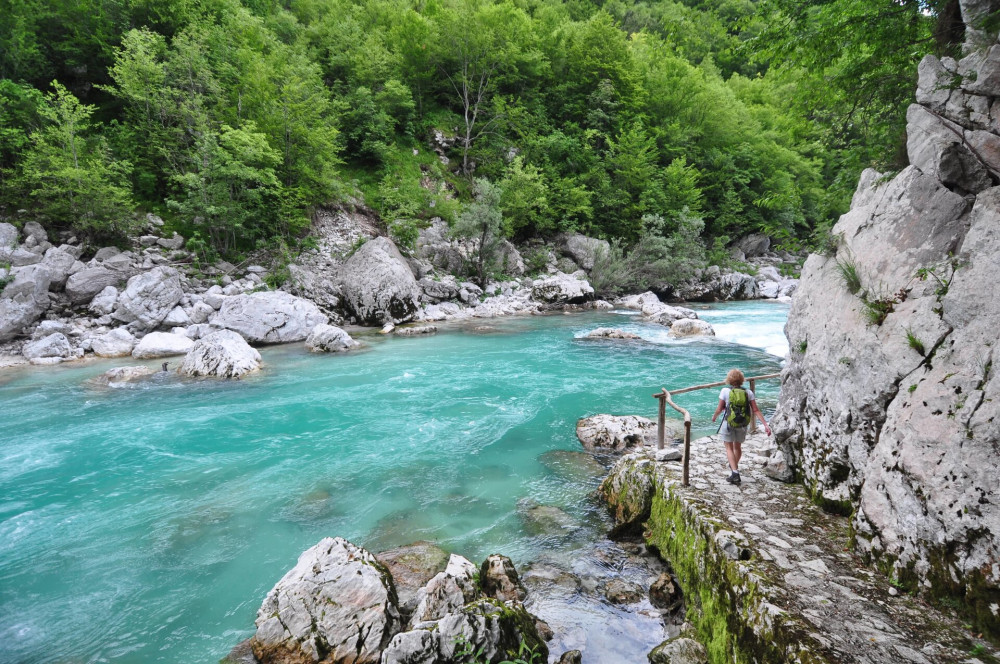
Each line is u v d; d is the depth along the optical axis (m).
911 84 6.92
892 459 4.03
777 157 40.81
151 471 8.52
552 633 4.61
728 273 35.75
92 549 6.26
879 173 5.90
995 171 4.24
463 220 29.23
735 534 4.54
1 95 20.53
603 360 16.25
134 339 17.86
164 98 23.59
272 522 6.89
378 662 4.17
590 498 7.40
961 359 3.75
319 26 37.81
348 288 24.20
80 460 8.97
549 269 34.22
